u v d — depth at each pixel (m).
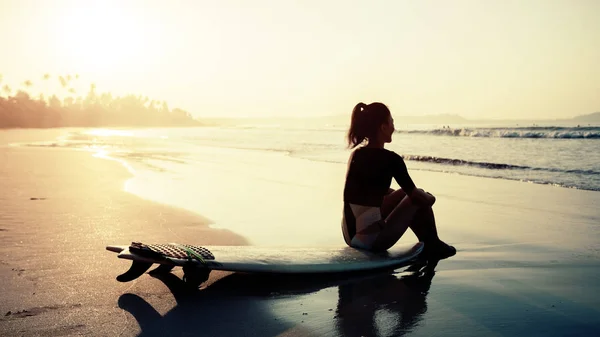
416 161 14.30
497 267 3.62
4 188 7.58
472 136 29.45
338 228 4.98
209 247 3.49
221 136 37.91
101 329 2.38
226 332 2.37
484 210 6.27
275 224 5.18
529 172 11.02
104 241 4.20
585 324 2.50
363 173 3.63
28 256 3.68
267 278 3.31
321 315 2.63
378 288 3.12
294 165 12.56
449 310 2.71
